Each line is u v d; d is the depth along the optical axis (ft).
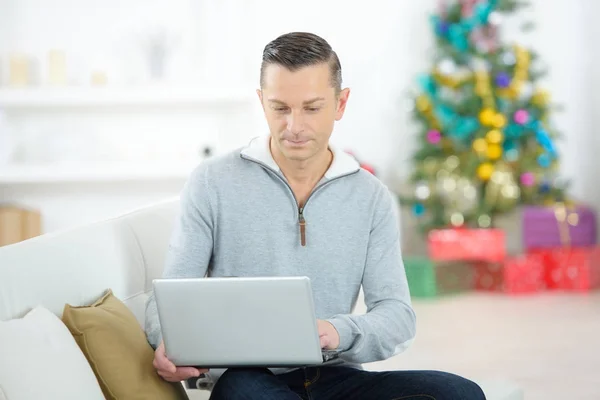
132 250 10.76
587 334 20.36
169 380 9.36
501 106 25.26
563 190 25.77
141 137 24.53
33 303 9.00
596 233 25.75
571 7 26.55
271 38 25.44
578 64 26.66
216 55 24.41
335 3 26.00
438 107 25.16
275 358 8.95
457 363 18.39
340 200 10.22
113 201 24.62
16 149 24.09
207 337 8.95
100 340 9.03
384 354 9.74
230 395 9.05
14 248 9.18
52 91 23.48
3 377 7.76
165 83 24.21
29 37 24.30
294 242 10.08
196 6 24.48
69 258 9.70
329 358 9.53
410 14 26.30
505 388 11.43
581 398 16.15
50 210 24.40
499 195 25.02
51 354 8.29
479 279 25.31
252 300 8.78
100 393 8.63
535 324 21.35
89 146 24.09
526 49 25.64
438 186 25.05
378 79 26.37
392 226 10.42
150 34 24.31
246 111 24.41
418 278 24.45
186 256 9.89
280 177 10.06
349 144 26.45
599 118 26.61
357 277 10.24
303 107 9.53
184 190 10.22
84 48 24.44
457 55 25.39
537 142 25.43
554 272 24.94
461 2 25.52
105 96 23.59
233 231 10.05
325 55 9.60
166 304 8.93
